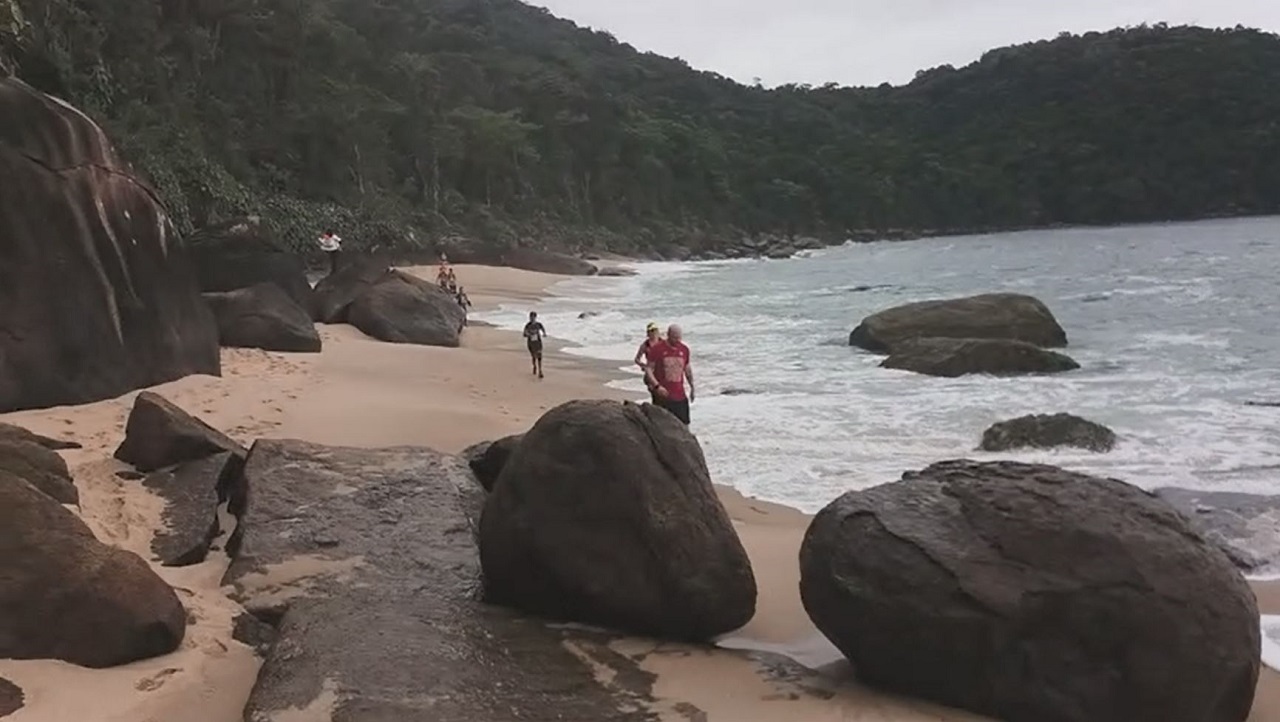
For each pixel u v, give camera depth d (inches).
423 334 914.7
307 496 326.3
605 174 4126.5
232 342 730.8
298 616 245.4
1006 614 213.5
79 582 216.2
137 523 305.4
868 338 844.6
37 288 448.8
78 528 227.6
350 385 605.9
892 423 548.4
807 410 592.7
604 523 262.8
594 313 1283.2
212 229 934.4
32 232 449.4
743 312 1240.2
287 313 766.5
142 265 520.1
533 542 264.4
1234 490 394.3
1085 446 467.8
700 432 542.9
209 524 308.5
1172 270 1672.0
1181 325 937.5
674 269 2620.6
